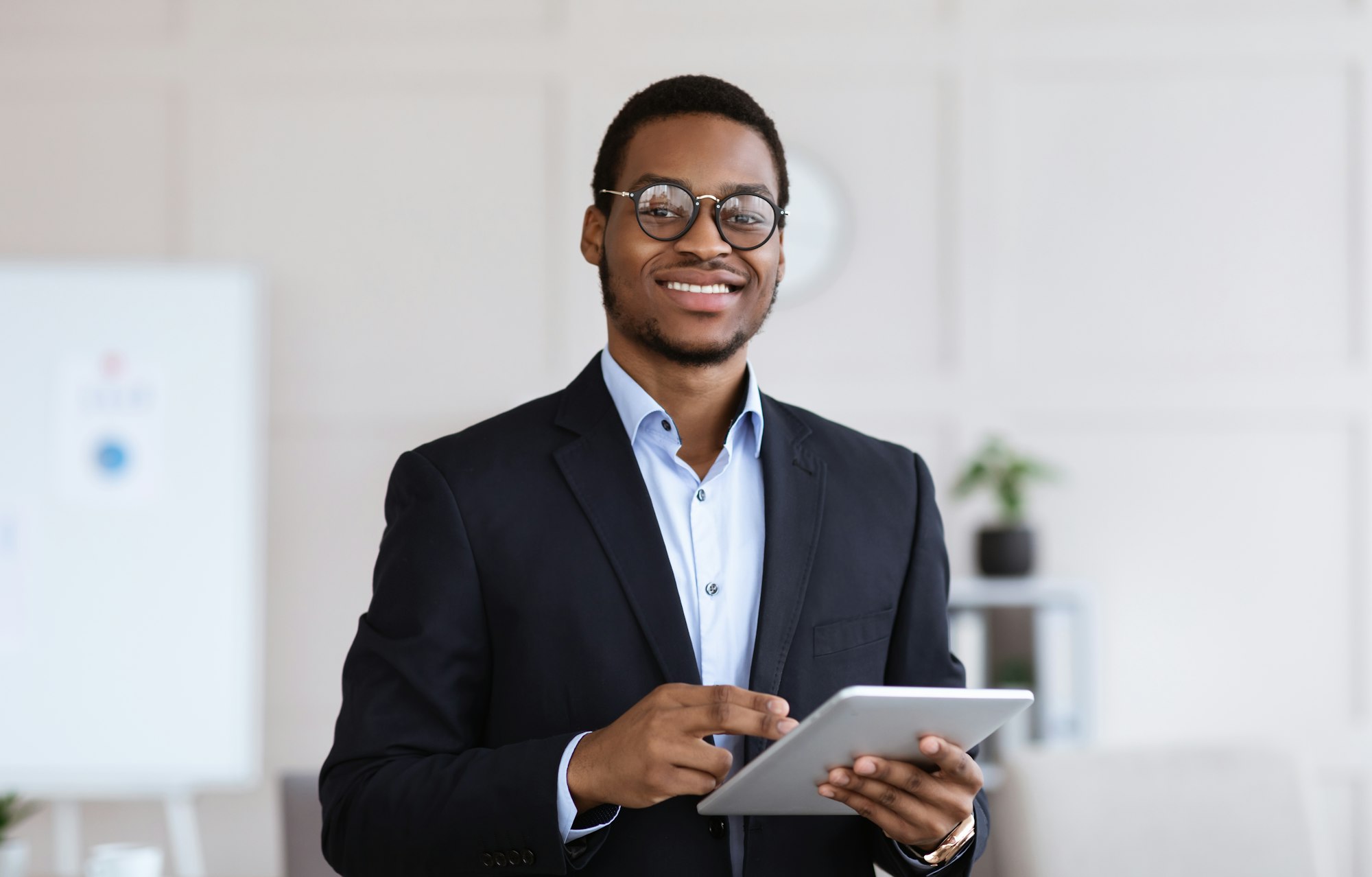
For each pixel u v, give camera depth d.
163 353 3.58
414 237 3.83
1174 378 3.77
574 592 1.17
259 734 3.56
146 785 3.53
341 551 3.81
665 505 1.25
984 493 3.78
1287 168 3.77
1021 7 3.80
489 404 3.81
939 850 1.14
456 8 3.84
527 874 1.09
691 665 1.16
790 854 1.18
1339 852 3.72
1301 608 3.75
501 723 1.17
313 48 3.84
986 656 3.43
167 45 3.85
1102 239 3.79
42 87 3.86
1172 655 3.76
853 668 1.21
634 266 1.20
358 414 3.81
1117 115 3.79
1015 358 3.79
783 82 3.81
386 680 1.18
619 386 1.27
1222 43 3.77
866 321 3.81
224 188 3.84
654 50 3.82
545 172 3.83
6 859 2.73
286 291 3.82
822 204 3.80
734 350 1.22
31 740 3.52
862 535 1.25
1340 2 3.75
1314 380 3.74
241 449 3.58
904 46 3.79
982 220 3.79
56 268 3.57
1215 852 2.07
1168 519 3.77
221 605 3.55
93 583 3.55
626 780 1.03
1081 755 2.09
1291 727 3.74
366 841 1.12
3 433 3.55
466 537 1.19
